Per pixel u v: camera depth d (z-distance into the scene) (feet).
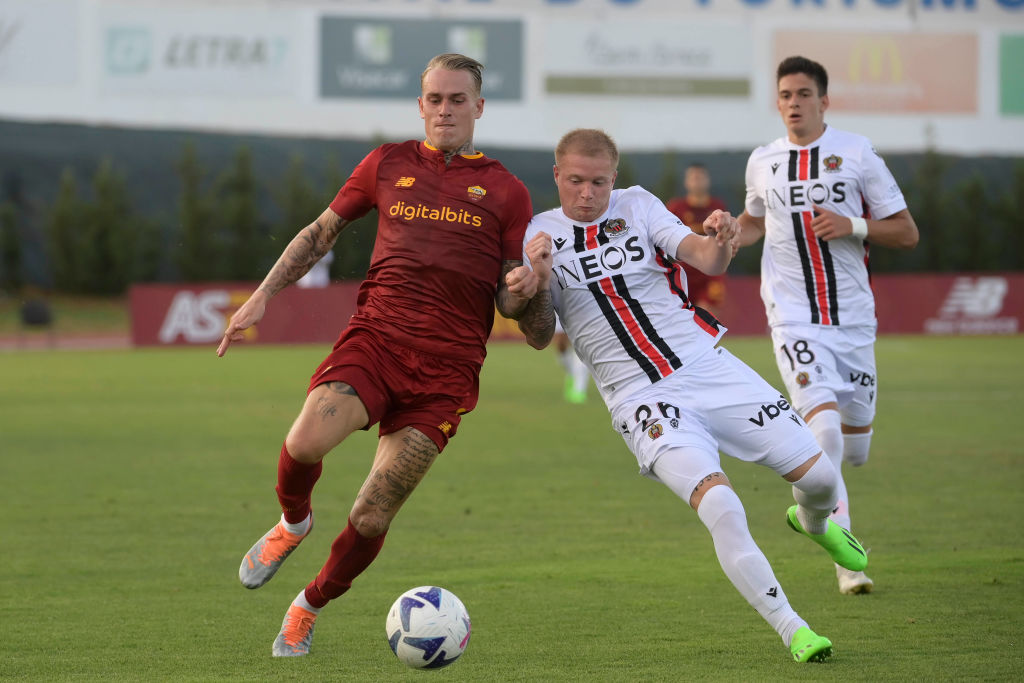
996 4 325.42
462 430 132.16
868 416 70.18
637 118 323.37
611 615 57.31
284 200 355.15
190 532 78.84
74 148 388.16
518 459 110.93
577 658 50.01
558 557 70.49
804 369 66.54
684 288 53.78
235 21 317.42
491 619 56.75
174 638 54.19
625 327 52.19
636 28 320.29
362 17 319.06
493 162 53.47
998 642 51.37
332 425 49.14
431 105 52.34
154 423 138.92
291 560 71.20
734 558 47.93
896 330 283.79
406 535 77.20
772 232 69.46
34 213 385.50
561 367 220.64
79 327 339.36
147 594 62.64
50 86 314.96
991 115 329.11
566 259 52.54
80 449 118.32
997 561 67.56
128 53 316.40
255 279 361.71
